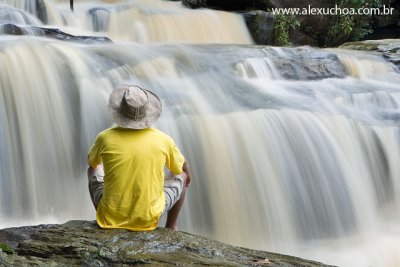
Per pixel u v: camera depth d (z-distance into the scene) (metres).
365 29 19.59
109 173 4.38
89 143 8.44
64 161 8.16
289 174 8.84
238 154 8.66
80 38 11.40
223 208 8.27
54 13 14.11
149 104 4.44
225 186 8.40
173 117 8.66
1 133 7.76
